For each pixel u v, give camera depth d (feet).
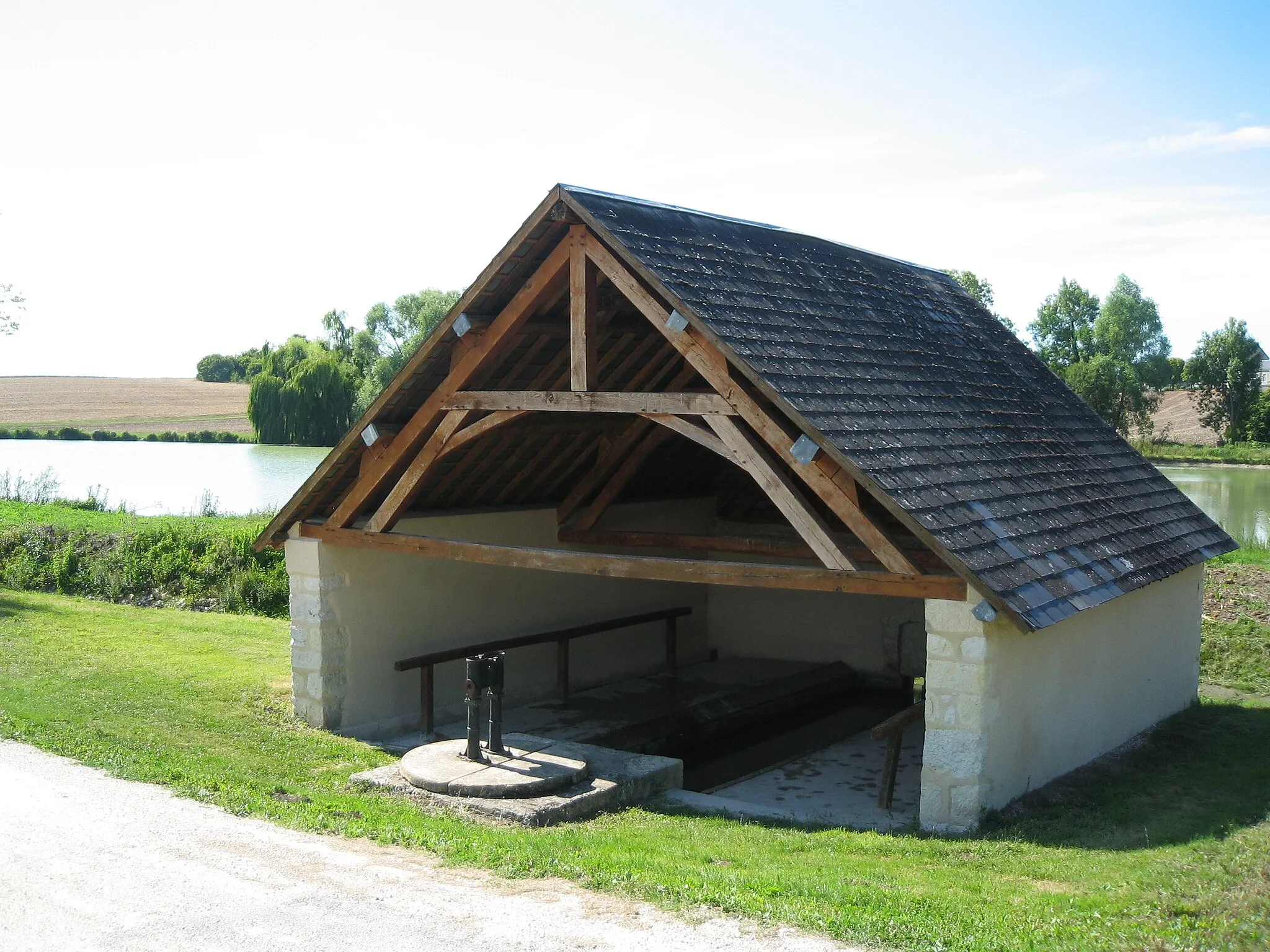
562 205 26.96
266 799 23.84
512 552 29.91
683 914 17.44
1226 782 29.19
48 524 68.13
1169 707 36.99
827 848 23.32
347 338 250.37
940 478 26.68
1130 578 30.19
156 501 101.14
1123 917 17.98
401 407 31.14
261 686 36.58
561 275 28.45
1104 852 22.75
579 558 28.89
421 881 18.83
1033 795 27.25
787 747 39.29
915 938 16.60
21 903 17.46
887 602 47.29
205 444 188.34
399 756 30.66
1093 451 37.88
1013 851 22.80
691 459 45.06
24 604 50.49
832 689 46.68
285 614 56.29
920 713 29.43
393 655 35.40
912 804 30.19
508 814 24.47
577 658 43.42
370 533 32.24
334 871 19.24
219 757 28.43
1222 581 51.49
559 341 31.50
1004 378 38.24
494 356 30.22
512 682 40.27
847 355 29.55
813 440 24.40
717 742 40.06
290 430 188.14
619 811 26.48
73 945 15.96
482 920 17.06
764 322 27.73
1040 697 27.71
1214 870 20.54
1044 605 24.84
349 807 24.07
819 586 25.43
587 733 36.50
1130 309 204.23
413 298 209.15
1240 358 199.72
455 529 37.45
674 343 26.16
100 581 58.95
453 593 37.65
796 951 16.06
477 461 35.60
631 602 46.21
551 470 39.27
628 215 28.25
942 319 39.68
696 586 50.16
